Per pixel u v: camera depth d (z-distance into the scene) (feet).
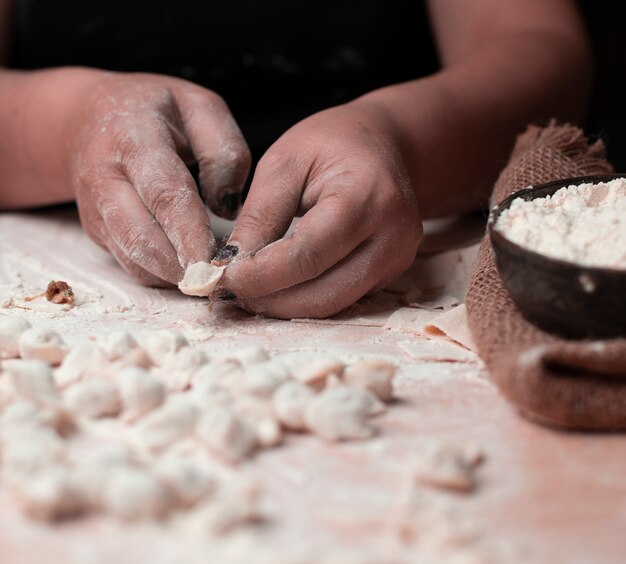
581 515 1.34
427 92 2.25
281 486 1.38
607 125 3.95
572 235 1.58
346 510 1.34
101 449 1.39
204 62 2.70
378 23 2.72
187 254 1.82
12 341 1.67
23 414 1.43
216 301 1.88
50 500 1.30
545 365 1.47
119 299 1.94
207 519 1.29
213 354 1.71
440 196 2.28
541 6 2.70
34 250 2.20
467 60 2.48
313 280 1.82
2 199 2.46
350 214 1.78
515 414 1.54
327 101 2.69
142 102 2.03
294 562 1.25
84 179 1.99
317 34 2.71
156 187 1.88
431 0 2.79
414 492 1.37
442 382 1.63
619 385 1.48
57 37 2.71
